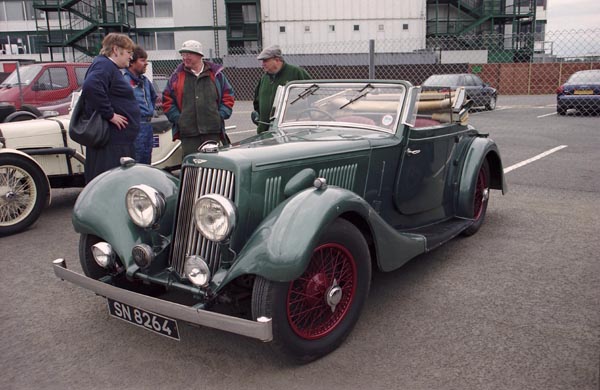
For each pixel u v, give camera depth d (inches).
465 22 1325.0
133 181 136.6
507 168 311.1
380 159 143.7
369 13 1233.4
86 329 130.8
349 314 119.4
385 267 127.2
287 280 100.9
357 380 105.7
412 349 116.5
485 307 135.9
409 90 150.9
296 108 168.1
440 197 175.8
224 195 113.5
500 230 199.9
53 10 1299.2
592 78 598.5
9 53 1378.0
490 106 685.3
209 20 1379.2
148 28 1379.2
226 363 113.9
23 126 229.3
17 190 211.2
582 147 376.2
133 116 196.7
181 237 120.0
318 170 127.4
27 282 161.2
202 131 218.4
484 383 102.8
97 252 126.3
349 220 125.6
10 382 108.1
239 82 1064.8
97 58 189.8
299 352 108.7
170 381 107.5
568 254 172.9
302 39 1251.2
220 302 111.2
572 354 112.1
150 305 107.6
